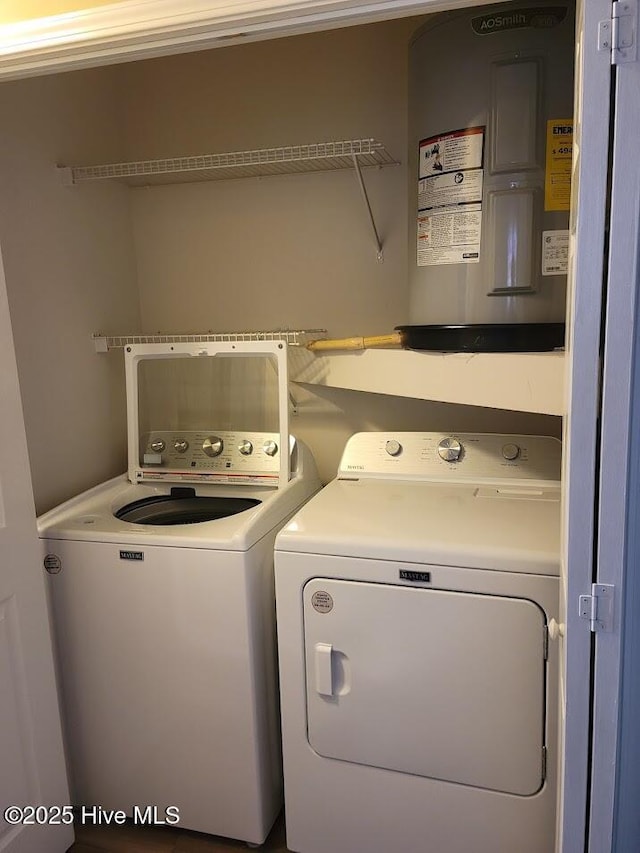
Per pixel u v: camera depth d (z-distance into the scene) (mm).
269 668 1806
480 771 1541
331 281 2346
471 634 1491
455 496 1847
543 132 1587
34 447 1996
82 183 2203
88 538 1759
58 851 1768
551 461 1936
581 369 989
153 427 2199
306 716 1670
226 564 1658
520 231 1628
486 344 1646
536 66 1562
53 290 2070
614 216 930
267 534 1778
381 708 1595
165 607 1729
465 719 1531
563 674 1130
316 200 2312
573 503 1023
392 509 1741
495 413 2258
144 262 2525
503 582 1448
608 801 1092
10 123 1892
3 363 1559
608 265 949
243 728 1734
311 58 2232
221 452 2115
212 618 1697
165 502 2189
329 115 2246
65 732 1896
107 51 1364
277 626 1710
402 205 2227
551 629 1295
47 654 1712
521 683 1474
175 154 2408
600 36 902
